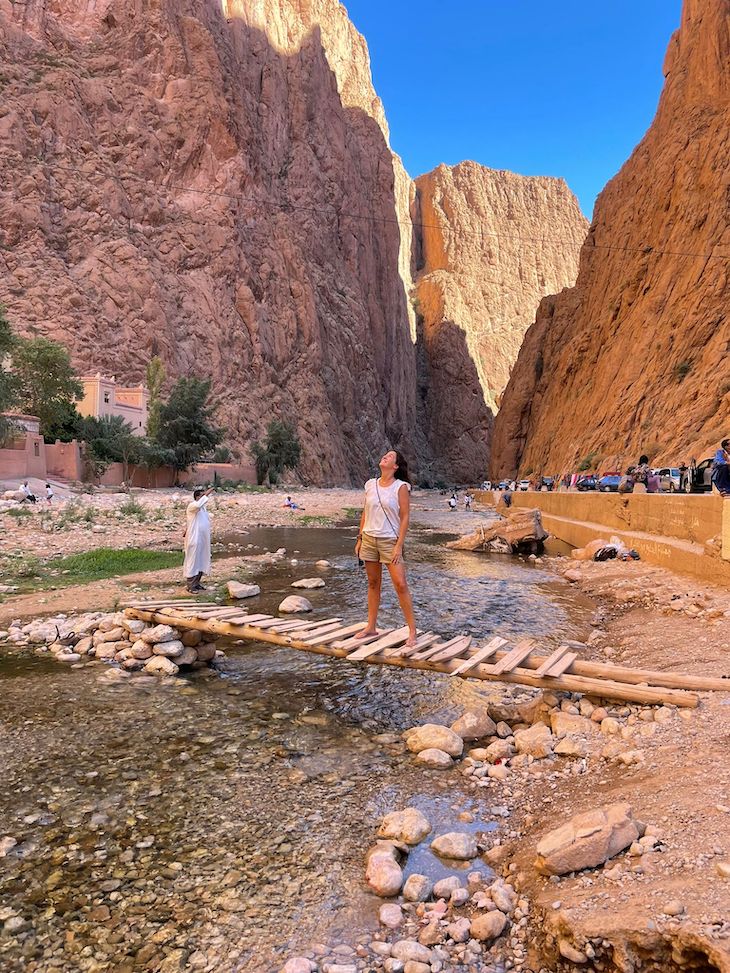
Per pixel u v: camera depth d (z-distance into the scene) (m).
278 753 5.23
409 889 3.42
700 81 54.59
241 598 11.74
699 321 42.31
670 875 3.09
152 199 74.75
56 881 3.52
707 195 47.03
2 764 4.93
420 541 25.34
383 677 7.39
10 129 66.81
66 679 7.04
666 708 5.37
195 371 70.62
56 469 42.66
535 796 4.46
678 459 34.34
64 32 76.94
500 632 9.70
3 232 64.00
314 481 80.25
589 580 14.41
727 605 9.53
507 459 88.88
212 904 3.34
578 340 67.12
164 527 22.31
